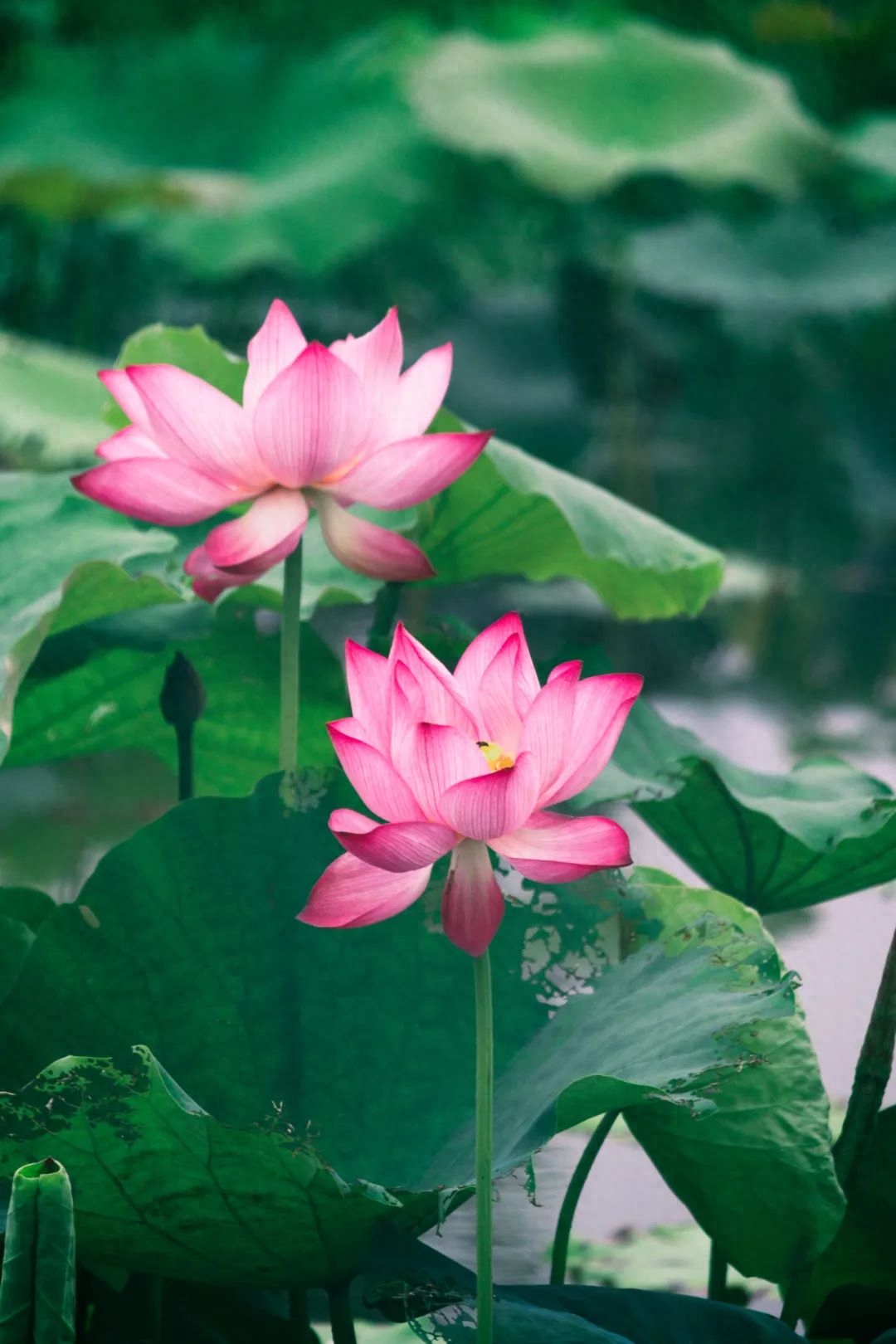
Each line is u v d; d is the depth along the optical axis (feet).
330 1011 11.05
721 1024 10.77
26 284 73.82
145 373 11.06
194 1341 11.19
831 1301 11.18
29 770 35.17
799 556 70.74
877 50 82.74
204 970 11.02
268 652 12.41
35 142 73.36
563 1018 11.05
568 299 74.74
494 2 80.18
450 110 66.54
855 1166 11.19
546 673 12.26
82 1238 10.64
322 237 67.21
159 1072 10.38
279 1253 10.64
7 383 27.66
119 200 57.98
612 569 12.85
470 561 12.64
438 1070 11.03
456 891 10.41
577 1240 12.43
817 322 69.41
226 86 77.87
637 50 73.05
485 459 12.21
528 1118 10.79
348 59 76.13
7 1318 10.20
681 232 68.08
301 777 11.18
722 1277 11.41
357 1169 10.90
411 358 70.03
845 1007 18.44
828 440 71.67
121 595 11.92
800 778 12.28
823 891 11.91
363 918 10.46
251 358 11.28
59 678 12.33
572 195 65.62
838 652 57.88
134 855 11.05
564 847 10.41
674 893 11.35
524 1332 10.65
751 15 86.84
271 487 11.22
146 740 12.65
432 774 10.35
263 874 11.09
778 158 69.10
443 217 73.92
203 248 67.15
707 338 73.77
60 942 10.98
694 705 46.37
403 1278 10.73
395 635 10.46
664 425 74.28
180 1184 10.50
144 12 81.05
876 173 72.13
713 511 72.43
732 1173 11.05
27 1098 10.40
